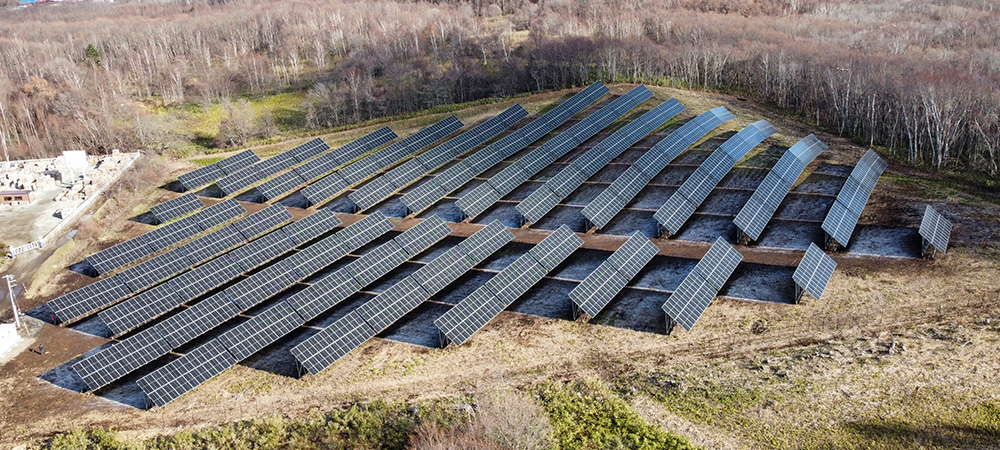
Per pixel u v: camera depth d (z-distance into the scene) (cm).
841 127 11475
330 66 16238
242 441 5697
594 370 6325
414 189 9694
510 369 6391
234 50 17325
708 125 11206
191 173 10431
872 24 16625
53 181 10694
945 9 17750
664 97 12962
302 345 6438
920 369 5944
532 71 14000
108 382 6297
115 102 13362
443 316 6712
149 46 17575
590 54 14288
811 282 6925
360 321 6844
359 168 10631
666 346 6544
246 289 7544
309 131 12962
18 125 13350
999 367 5853
